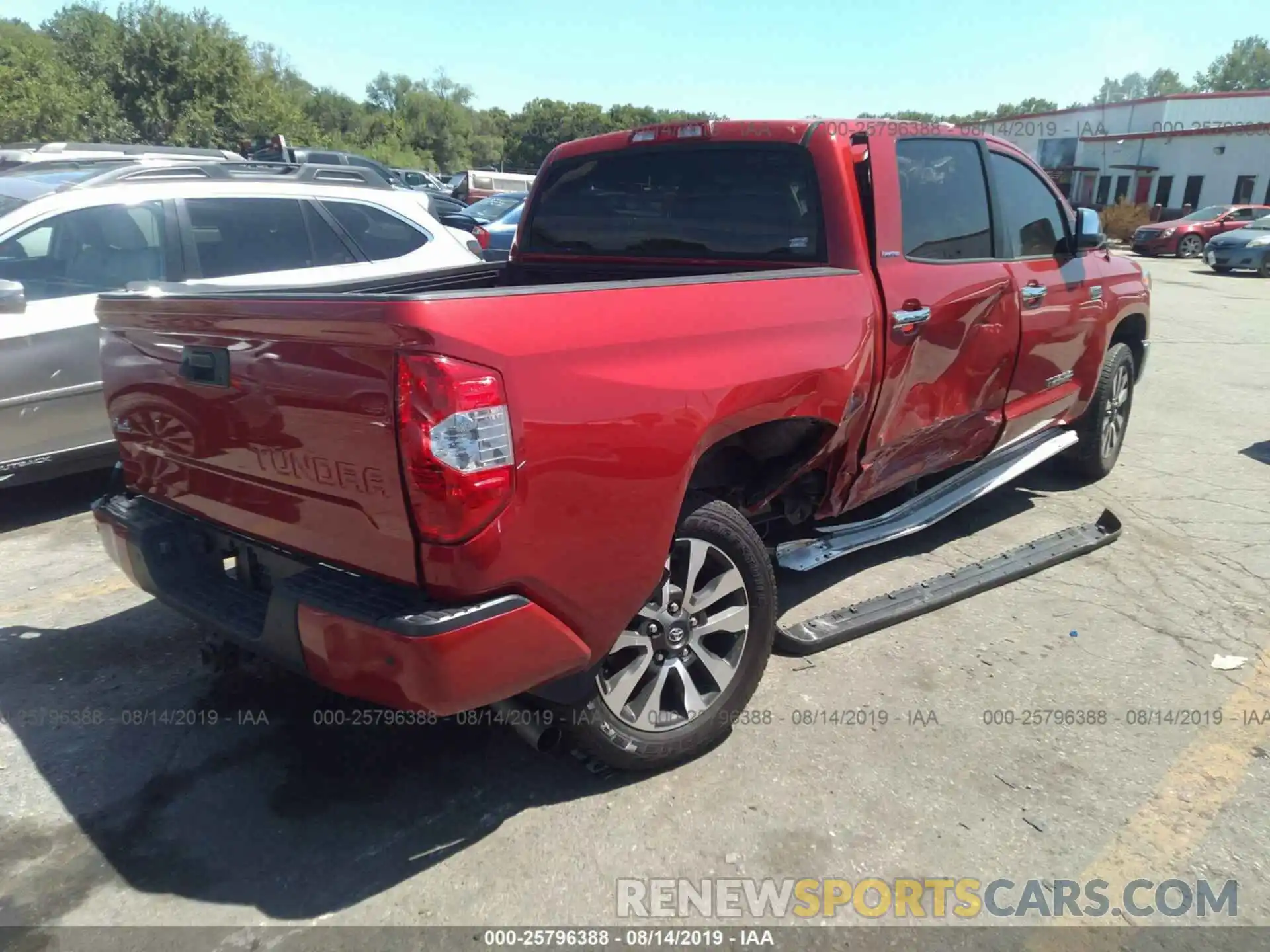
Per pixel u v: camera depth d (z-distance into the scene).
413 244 6.68
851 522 4.27
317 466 2.44
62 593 4.38
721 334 2.84
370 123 89.06
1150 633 4.02
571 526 2.44
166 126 36.59
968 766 3.09
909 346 3.68
